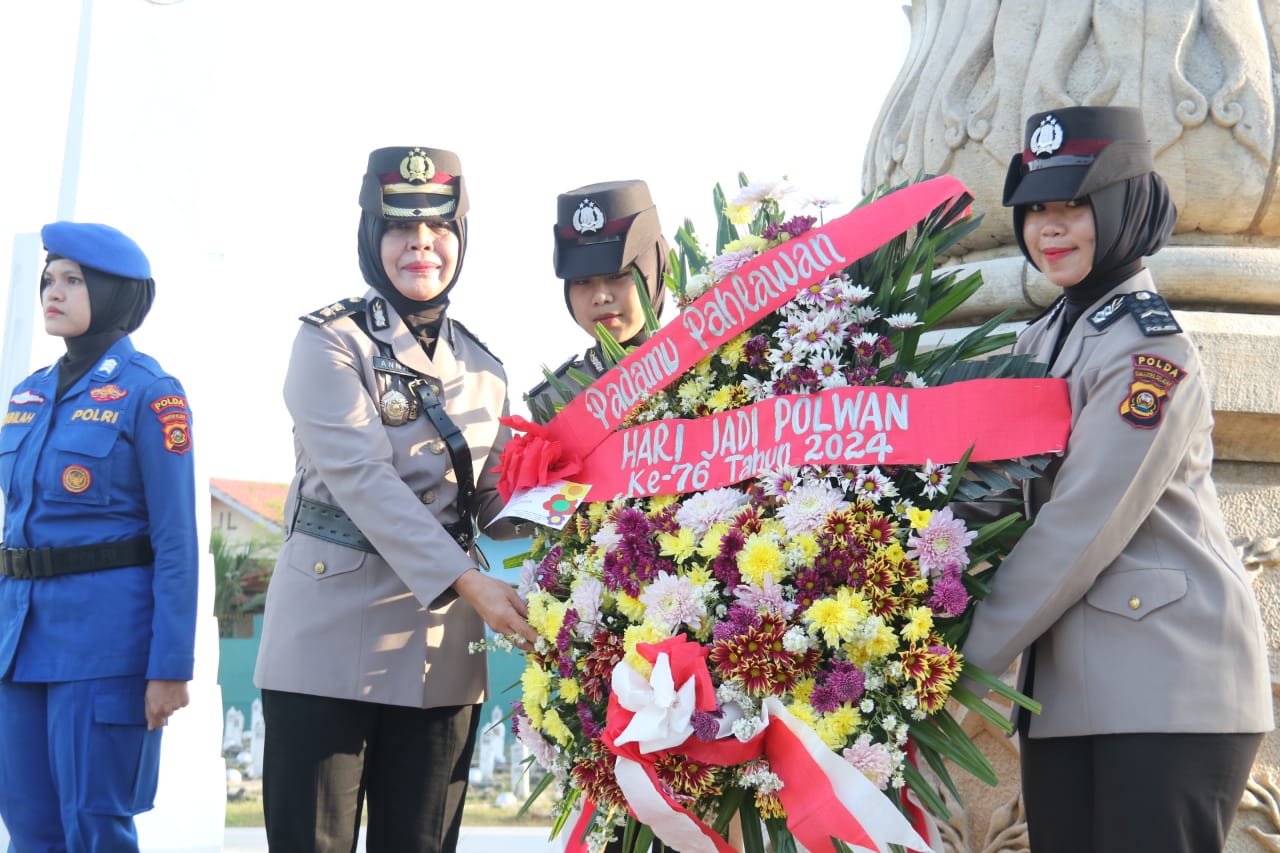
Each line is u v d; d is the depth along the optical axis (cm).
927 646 228
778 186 267
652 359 265
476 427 313
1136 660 228
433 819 301
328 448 291
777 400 247
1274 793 300
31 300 480
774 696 224
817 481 238
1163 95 318
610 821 247
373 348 304
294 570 296
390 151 309
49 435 335
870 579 227
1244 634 230
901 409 240
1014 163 256
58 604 328
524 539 327
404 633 295
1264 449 313
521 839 627
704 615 236
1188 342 232
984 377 247
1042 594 229
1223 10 321
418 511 286
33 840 332
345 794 292
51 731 327
